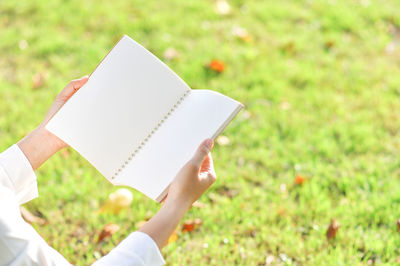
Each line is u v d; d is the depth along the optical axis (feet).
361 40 13.19
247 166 9.18
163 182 4.30
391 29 13.64
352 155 9.43
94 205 8.27
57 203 8.30
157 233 3.75
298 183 8.68
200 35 13.03
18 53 12.35
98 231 7.80
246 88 11.19
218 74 11.53
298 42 12.82
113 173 4.61
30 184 4.60
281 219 7.97
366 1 14.79
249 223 7.84
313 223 7.89
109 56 4.61
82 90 4.51
